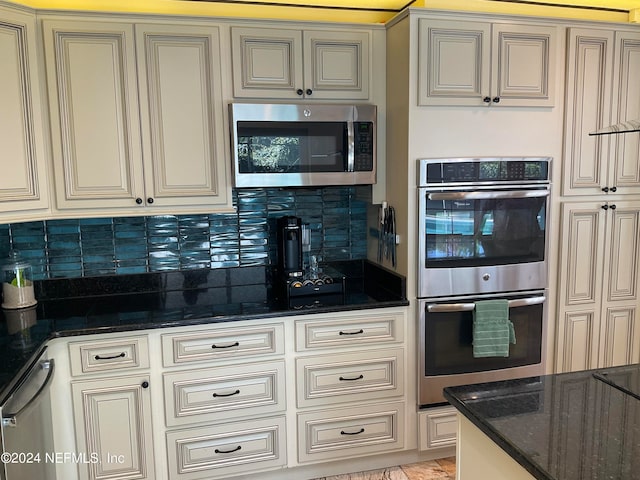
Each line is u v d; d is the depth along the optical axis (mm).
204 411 2391
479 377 2693
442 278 2574
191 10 2711
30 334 2146
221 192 2551
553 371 2869
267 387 2453
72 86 2330
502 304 2598
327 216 3086
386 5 2908
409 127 2477
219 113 2496
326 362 2510
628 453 1133
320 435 2557
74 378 2238
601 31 2658
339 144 2586
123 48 2355
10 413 1633
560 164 2715
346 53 2609
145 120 2422
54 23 2277
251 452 2484
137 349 2283
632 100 2766
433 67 2457
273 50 2516
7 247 2633
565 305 2824
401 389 2623
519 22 2537
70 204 2395
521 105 2602
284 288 2672
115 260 2801
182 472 2408
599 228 2820
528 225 2658
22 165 2244
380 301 2564
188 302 2615
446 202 2533
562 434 1220
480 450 1366
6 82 2162
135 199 2459
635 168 2826
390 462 2723
